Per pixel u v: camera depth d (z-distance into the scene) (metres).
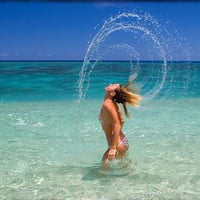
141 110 12.70
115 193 5.05
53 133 8.95
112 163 5.75
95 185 5.35
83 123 10.27
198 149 7.38
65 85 22.67
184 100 15.92
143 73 26.83
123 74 29.30
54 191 5.13
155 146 7.62
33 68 39.59
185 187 5.27
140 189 5.19
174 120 10.74
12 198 4.89
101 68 36.75
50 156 6.92
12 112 12.45
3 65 49.28
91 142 8.02
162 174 5.81
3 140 8.23
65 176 5.75
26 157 6.84
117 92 5.84
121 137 5.91
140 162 6.45
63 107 13.84
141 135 8.69
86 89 20.42
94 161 6.58
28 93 19.16
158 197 4.92
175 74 26.62
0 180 5.58
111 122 5.72
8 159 6.70
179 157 6.79
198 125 9.97
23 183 5.45
